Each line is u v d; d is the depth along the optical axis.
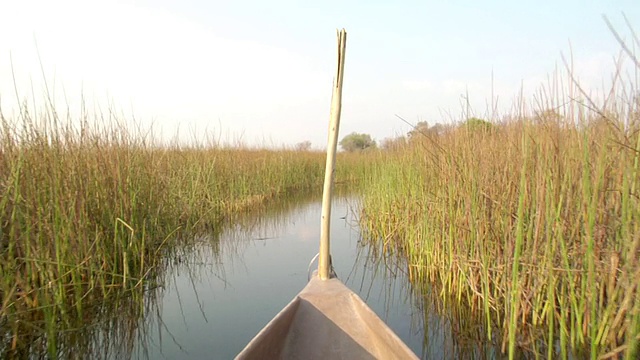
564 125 2.92
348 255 6.05
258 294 4.34
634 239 2.12
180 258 5.67
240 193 10.23
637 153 2.20
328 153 2.89
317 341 2.50
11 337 2.88
